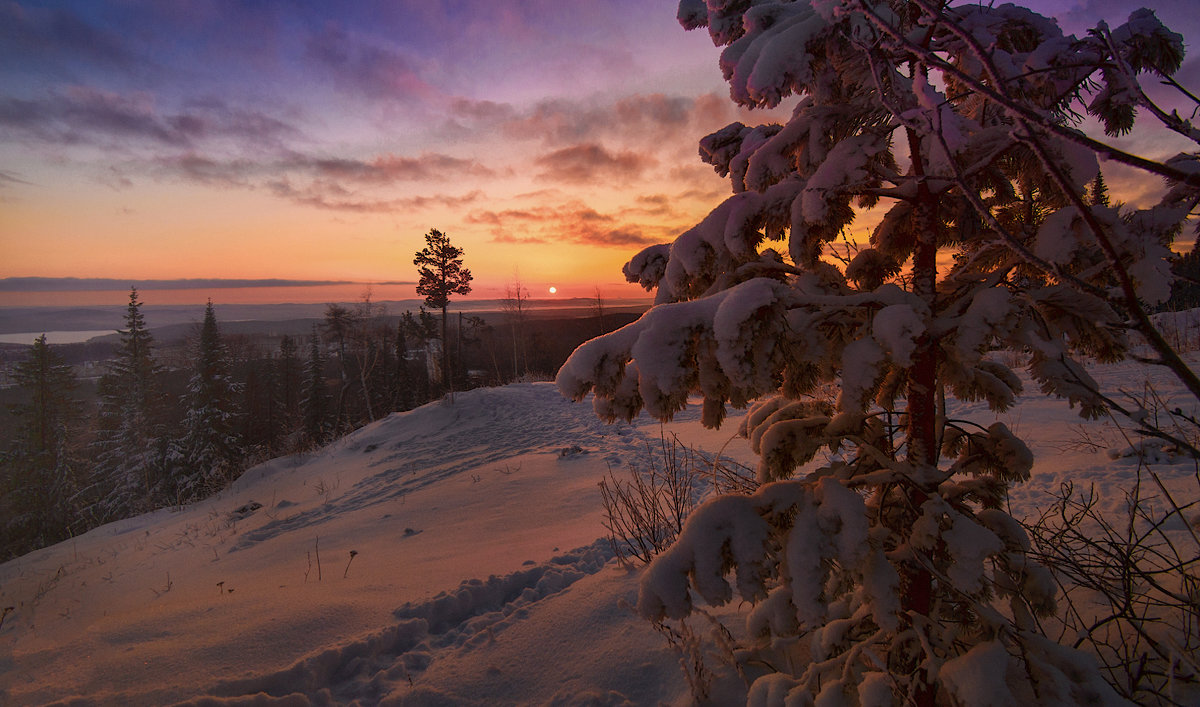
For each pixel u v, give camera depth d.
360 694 2.98
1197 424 1.05
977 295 1.79
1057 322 1.91
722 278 2.24
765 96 2.00
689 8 2.81
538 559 4.65
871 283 2.47
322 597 4.19
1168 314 11.52
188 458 34.91
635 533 4.71
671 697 2.54
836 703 1.82
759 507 1.90
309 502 10.59
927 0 0.94
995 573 2.09
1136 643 2.12
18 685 3.14
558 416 15.28
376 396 49.88
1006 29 2.12
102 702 2.87
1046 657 1.85
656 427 11.85
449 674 3.02
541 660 3.02
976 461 2.16
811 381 2.09
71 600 5.74
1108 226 1.72
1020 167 2.08
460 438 14.47
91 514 34.12
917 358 1.87
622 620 3.24
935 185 1.96
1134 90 1.06
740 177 2.58
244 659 3.26
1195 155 1.34
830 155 1.94
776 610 2.02
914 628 1.87
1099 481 4.45
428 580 4.45
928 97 1.58
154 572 6.72
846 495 1.79
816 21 1.90
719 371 1.75
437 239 36.16
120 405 40.72
